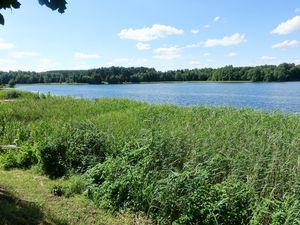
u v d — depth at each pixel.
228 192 5.99
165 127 11.67
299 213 5.07
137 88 84.88
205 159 8.03
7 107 21.53
